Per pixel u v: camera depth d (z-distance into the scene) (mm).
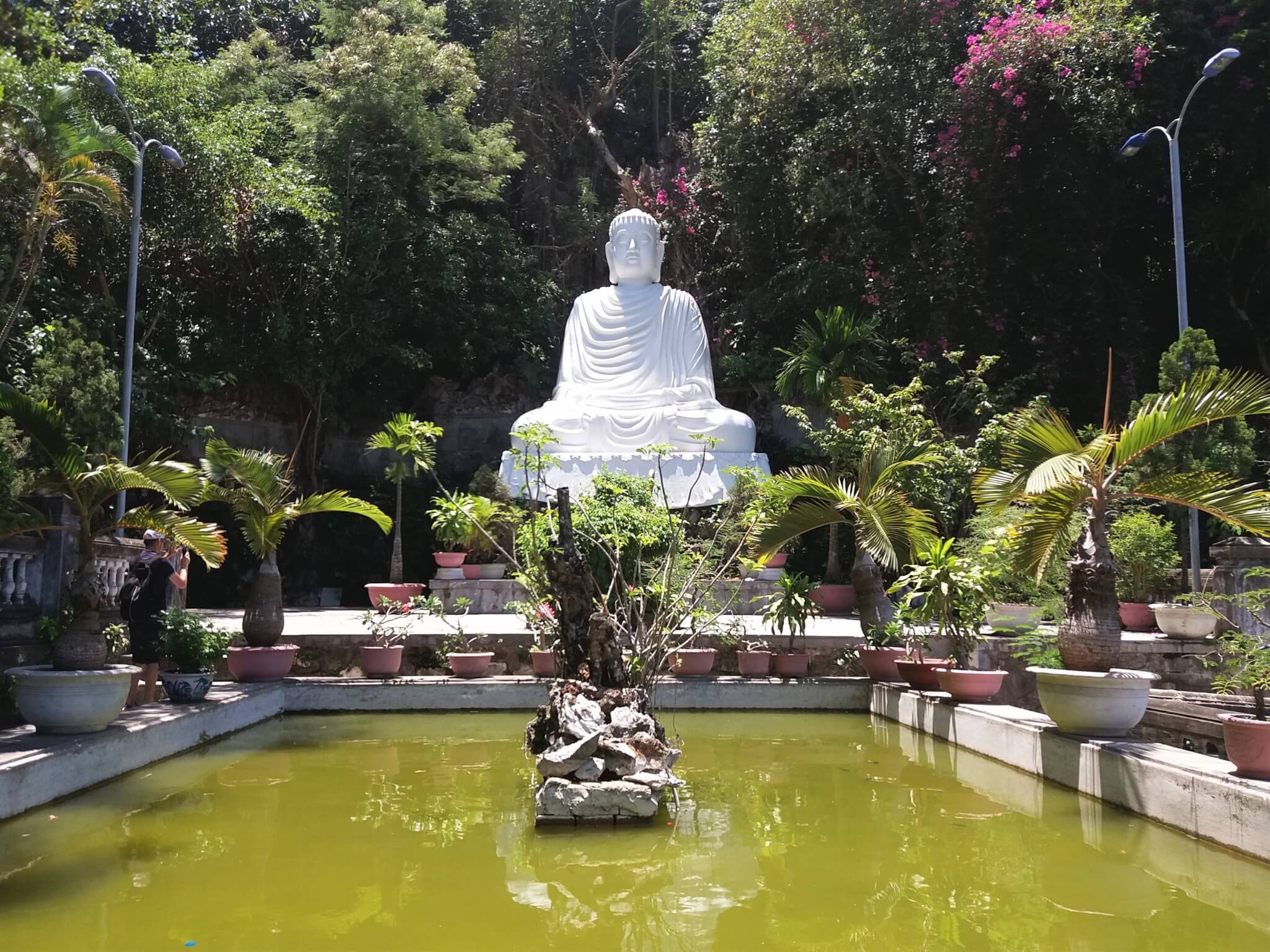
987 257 19156
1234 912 4008
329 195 18484
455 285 19953
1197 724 6430
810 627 12188
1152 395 10859
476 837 5156
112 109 15656
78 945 3588
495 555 14734
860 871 4582
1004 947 3631
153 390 16625
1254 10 17672
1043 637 8164
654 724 6363
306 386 19750
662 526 9711
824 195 19203
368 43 19484
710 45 21688
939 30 19391
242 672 9703
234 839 5098
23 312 14367
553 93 26016
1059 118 18172
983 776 6777
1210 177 19297
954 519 13898
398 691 9727
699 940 3707
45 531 7977
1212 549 9633
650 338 17625
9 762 5441
